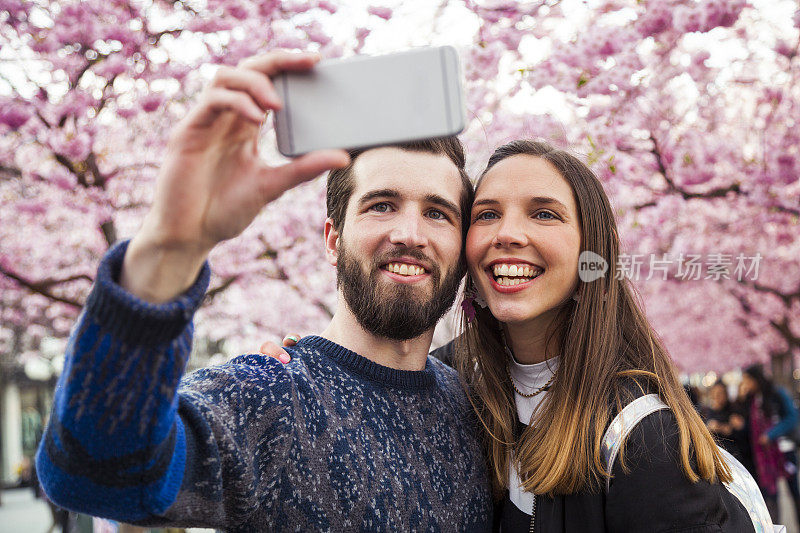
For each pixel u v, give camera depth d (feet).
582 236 6.67
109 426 3.75
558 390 6.59
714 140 19.70
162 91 18.34
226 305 28.66
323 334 6.61
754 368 23.71
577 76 15.23
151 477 3.92
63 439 3.81
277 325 29.30
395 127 4.01
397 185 5.92
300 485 5.27
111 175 20.65
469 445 6.56
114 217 21.26
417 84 4.00
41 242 23.91
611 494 5.96
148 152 20.52
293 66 3.97
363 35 17.13
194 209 3.69
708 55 17.12
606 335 6.63
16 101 17.92
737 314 35.06
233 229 3.84
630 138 18.65
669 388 6.45
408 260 5.91
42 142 18.92
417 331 6.00
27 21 17.40
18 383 64.13
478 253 6.48
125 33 17.26
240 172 3.79
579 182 6.69
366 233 5.93
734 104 20.15
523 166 6.59
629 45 15.29
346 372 5.94
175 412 4.09
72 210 21.39
